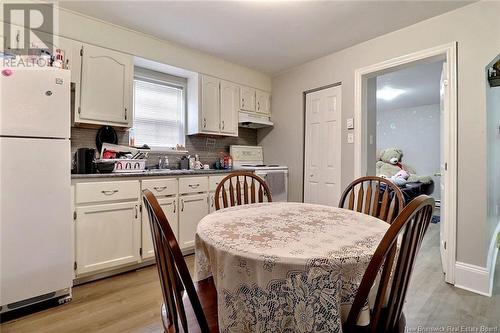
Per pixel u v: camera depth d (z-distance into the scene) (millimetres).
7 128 1627
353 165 2918
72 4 2191
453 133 2156
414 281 2180
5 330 1539
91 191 2100
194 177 2760
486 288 1967
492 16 1984
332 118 3174
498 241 2811
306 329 767
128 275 2291
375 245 909
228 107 3490
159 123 3250
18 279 1666
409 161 6434
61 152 1825
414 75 3963
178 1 2150
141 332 1522
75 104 2324
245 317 845
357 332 826
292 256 803
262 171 3371
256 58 3334
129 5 2203
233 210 1488
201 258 1177
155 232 806
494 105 2533
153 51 2799
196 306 761
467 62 2098
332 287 777
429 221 789
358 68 2881
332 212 1438
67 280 1848
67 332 1518
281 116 3820
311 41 2830
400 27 2498
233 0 2115
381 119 6910
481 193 2020
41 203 1748
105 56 2484
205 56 3232
